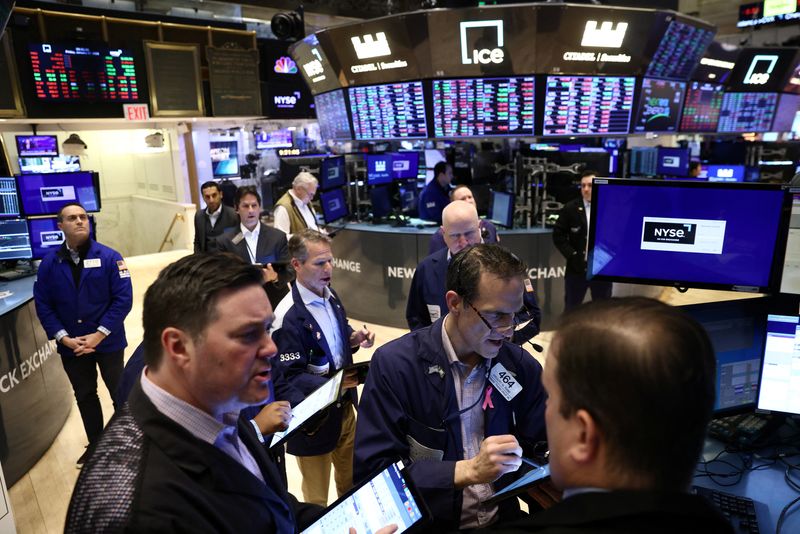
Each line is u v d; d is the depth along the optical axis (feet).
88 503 2.68
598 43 16.65
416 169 20.61
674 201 5.20
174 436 2.91
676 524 1.73
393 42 17.06
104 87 24.04
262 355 3.03
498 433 4.37
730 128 25.85
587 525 1.79
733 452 5.44
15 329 10.23
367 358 14.84
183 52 25.89
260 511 3.14
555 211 16.44
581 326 1.99
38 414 10.75
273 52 35.45
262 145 39.24
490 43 16.47
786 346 5.16
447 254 8.09
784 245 4.93
